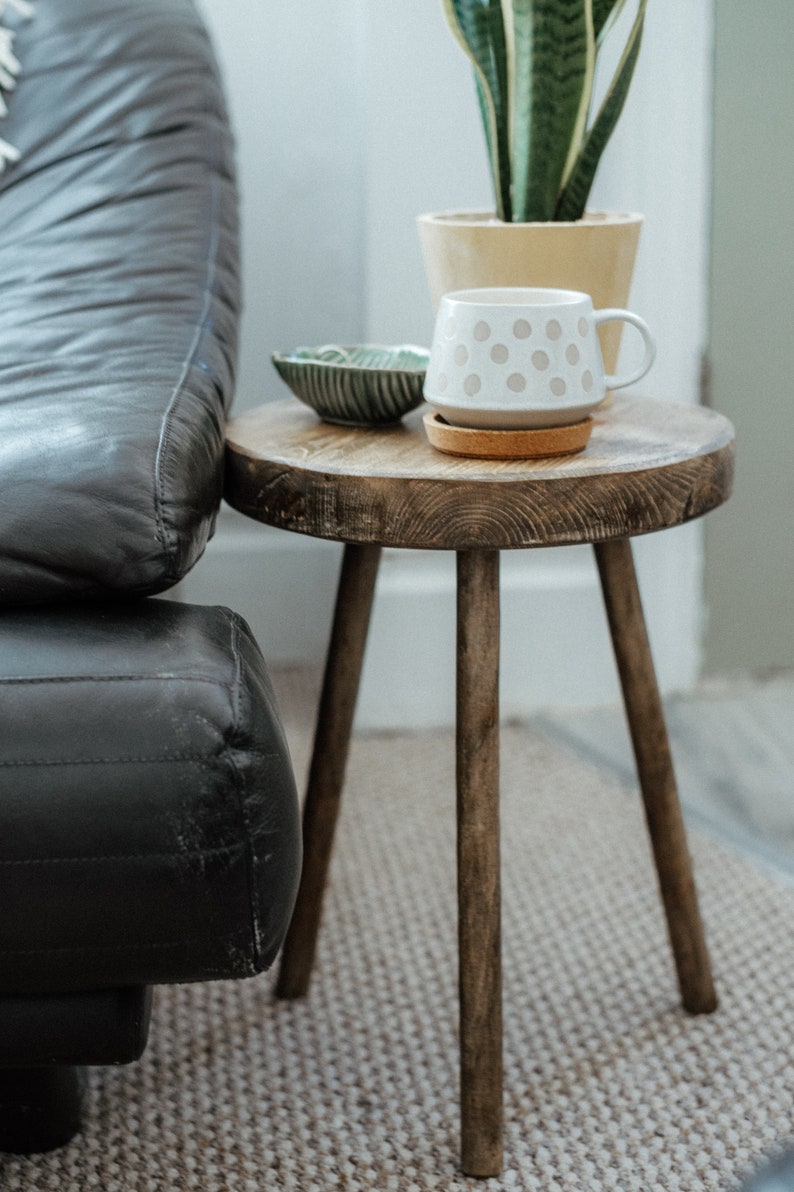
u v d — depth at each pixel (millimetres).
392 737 1340
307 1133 739
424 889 1025
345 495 643
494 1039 690
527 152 785
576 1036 831
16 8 955
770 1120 746
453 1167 711
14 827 504
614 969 908
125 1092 775
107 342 736
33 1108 708
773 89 1274
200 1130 740
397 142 1232
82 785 505
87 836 506
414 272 1270
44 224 866
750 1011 857
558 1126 745
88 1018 556
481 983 685
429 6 1203
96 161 897
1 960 524
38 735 505
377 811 1162
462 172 1253
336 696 823
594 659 1379
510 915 982
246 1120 750
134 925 520
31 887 510
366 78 1212
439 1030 839
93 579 558
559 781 1222
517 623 1355
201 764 508
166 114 920
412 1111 759
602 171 1269
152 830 508
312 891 853
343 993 882
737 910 986
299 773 1185
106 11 954
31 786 503
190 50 960
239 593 1481
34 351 723
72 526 554
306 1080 788
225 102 992
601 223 747
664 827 821
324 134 1382
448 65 1222
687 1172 704
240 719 517
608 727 1344
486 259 749
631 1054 812
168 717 509
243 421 794
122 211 868
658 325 1316
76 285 803
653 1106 761
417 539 637
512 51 772
